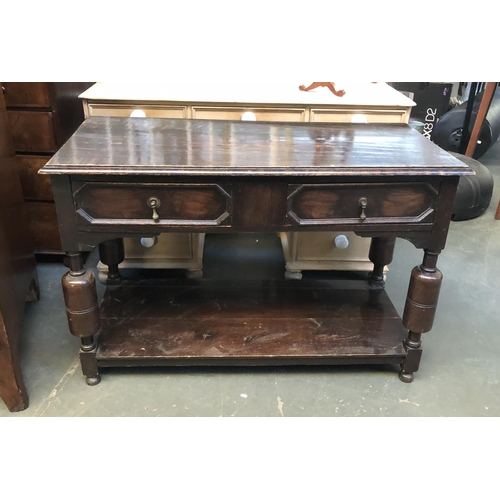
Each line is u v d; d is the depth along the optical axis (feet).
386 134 4.69
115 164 3.61
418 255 7.03
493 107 10.79
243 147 4.12
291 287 5.59
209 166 3.65
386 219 3.98
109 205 3.76
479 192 8.06
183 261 5.98
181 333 4.76
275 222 3.91
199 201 3.80
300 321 5.00
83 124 4.64
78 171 3.56
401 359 4.66
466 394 4.59
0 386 4.09
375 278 5.65
